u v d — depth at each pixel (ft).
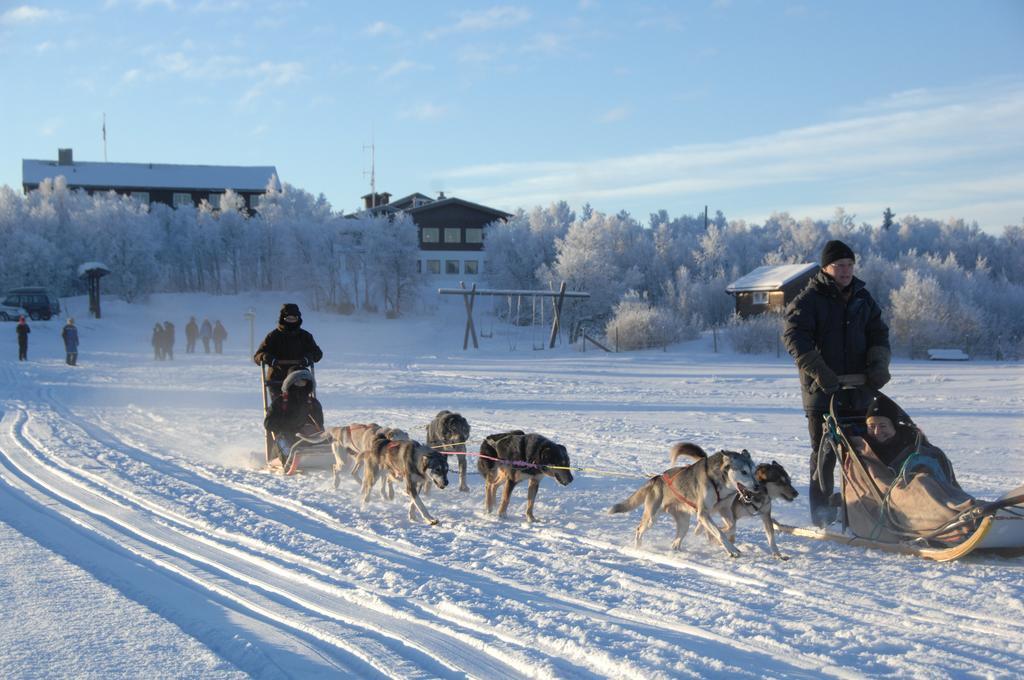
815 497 26.08
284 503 31.53
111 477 35.40
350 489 34.63
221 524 27.27
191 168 306.14
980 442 43.88
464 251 266.16
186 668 14.73
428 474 28.02
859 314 25.53
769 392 73.87
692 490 23.43
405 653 15.92
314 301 218.59
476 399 68.80
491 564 22.74
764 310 173.99
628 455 40.70
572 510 30.40
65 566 21.66
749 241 281.33
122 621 17.26
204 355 131.23
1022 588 19.04
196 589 20.21
